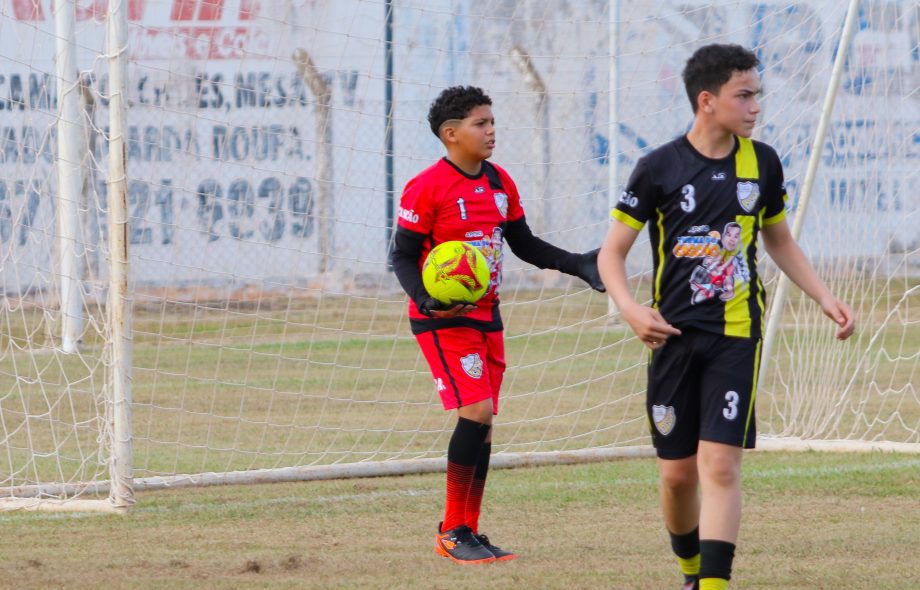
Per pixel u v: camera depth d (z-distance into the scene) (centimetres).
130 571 1608
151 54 4312
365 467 2475
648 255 3966
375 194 4697
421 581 1537
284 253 4434
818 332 2920
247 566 1612
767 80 3316
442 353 1723
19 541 1845
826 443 2723
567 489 2264
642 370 4025
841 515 1958
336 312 4438
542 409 3347
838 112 2950
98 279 2941
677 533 1409
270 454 2611
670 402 1358
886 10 2956
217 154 4406
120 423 2117
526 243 1823
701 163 1337
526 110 4594
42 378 3709
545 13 3981
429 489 2316
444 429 3073
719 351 1322
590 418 3209
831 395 2881
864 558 1644
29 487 2283
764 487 2227
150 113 4334
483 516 2019
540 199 3822
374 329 4497
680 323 1336
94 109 2592
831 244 2948
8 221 2933
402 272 1730
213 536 1875
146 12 4275
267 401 3503
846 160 2942
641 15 4519
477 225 1742
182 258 4416
